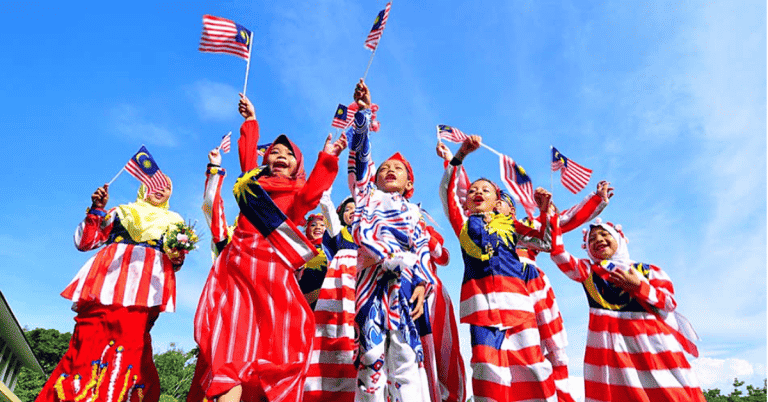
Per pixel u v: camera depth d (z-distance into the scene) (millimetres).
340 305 3977
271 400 3062
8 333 12742
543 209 4836
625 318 4926
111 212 4973
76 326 4641
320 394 3783
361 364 3566
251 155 3938
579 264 5082
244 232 3508
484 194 4840
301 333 3271
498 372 3904
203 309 3373
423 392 3492
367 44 4105
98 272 4715
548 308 5043
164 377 36469
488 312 4129
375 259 3689
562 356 4902
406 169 4594
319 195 3578
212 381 2969
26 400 32625
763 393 37969
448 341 4211
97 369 4414
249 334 3205
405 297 3705
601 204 5496
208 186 4027
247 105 4156
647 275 5223
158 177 5445
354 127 3859
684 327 5105
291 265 3404
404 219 4059
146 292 4738
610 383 4820
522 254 5258
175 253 5039
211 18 4555
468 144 4750
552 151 6172
